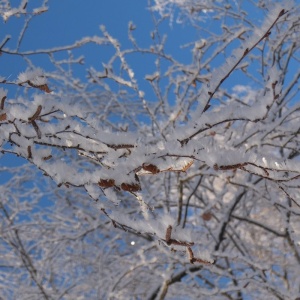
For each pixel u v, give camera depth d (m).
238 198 5.21
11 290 6.56
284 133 4.11
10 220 5.77
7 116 1.57
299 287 4.91
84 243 6.48
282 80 4.81
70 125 1.61
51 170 1.70
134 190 1.49
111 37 3.51
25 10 2.46
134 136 1.53
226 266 5.91
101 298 5.22
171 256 4.52
